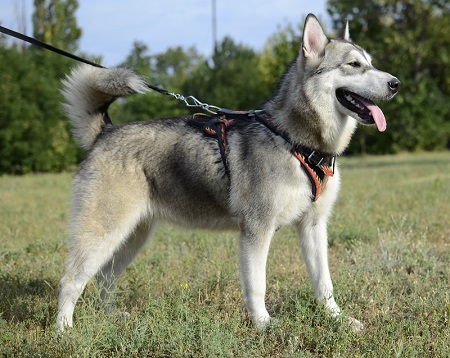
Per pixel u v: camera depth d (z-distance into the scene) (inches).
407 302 179.3
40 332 163.2
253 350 142.8
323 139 167.5
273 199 165.3
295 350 148.0
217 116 184.2
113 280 193.5
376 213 334.3
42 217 371.6
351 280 198.5
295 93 168.6
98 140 185.9
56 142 933.2
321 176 168.6
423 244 243.3
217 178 175.5
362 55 172.9
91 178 178.5
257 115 173.9
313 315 162.7
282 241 268.2
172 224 190.4
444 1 1151.6
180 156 179.6
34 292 201.8
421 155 1162.0
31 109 910.4
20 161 927.7
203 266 228.2
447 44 1223.5
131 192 178.7
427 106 1248.2
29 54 976.3
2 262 238.1
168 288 202.2
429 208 344.2
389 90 166.7
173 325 153.6
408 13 1190.3
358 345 149.9
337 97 172.2
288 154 164.9
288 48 1272.1
